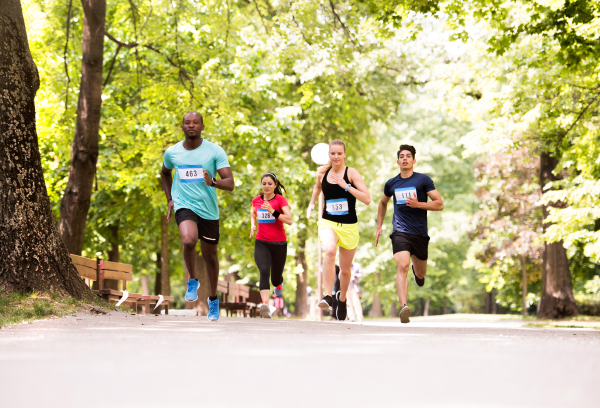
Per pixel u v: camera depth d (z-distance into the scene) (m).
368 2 15.41
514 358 3.98
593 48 15.38
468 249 52.53
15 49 10.23
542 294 31.17
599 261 22.97
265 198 13.44
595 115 21.06
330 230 10.56
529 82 21.88
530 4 15.77
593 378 3.08
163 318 10.13
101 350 4.28
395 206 10.41
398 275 10.17
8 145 9.98
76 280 10.54
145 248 32.03
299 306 36.72
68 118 20.64
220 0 20.39
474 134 24.12
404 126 52.56
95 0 16.36
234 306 21.02
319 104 27.92
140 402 2.37
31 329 6.76
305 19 19.38
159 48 21.38
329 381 2.96
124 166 22.92
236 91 21.52
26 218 9.94
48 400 2.43
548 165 31.11
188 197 8.60
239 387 2.75
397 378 3.07
